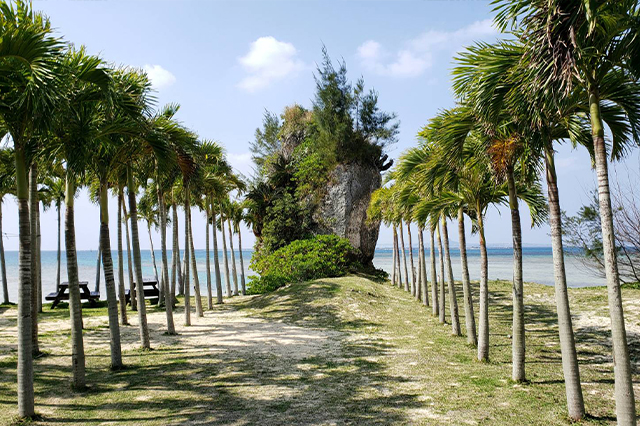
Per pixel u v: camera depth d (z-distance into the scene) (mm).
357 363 9875
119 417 6434
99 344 12297
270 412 6598
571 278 39188
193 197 20359
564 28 4602
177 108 15852
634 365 9133
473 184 9945
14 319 16969
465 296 11828
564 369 6285
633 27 5078
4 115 6699
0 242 23312
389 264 73688
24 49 5875
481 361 9844
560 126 7480
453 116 8086
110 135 9133
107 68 7629
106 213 9875
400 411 6531
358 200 33844
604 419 6027
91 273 56125
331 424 6031
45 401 7293
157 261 92312
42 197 21641
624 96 6004
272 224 31562
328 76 32938
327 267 26969
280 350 11516
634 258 20297
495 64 6309
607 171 5293
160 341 12953
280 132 40312
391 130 34750
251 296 26734
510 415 6238
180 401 7246
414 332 13945
